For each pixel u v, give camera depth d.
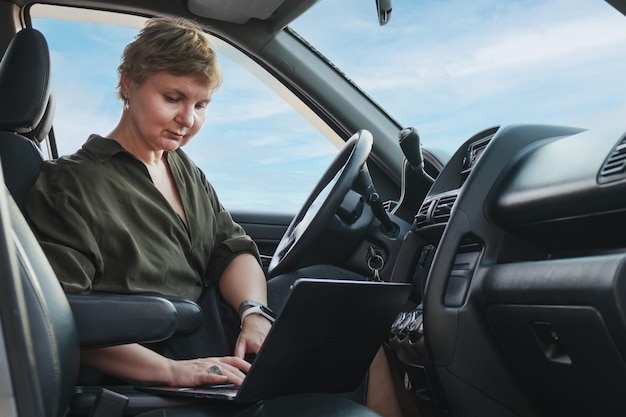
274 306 1.52
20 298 0.57
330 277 1.59
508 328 1.07
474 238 1.18
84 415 1.01
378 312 1.06
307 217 1.59
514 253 1.15
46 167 1.34
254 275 1.50
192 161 1.56
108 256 1.26
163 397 1.05
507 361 1.11
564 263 0.94
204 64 1.33
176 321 1.05
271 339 0.91
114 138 1.42
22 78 1.43
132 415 1.02
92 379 1.19
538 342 1.00
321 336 1.00
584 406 0.98
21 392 0.56
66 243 1.21
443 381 1.19
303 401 1.02
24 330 0.57
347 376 1.13
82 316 0.99
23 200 1.34
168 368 1.14
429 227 1.41
